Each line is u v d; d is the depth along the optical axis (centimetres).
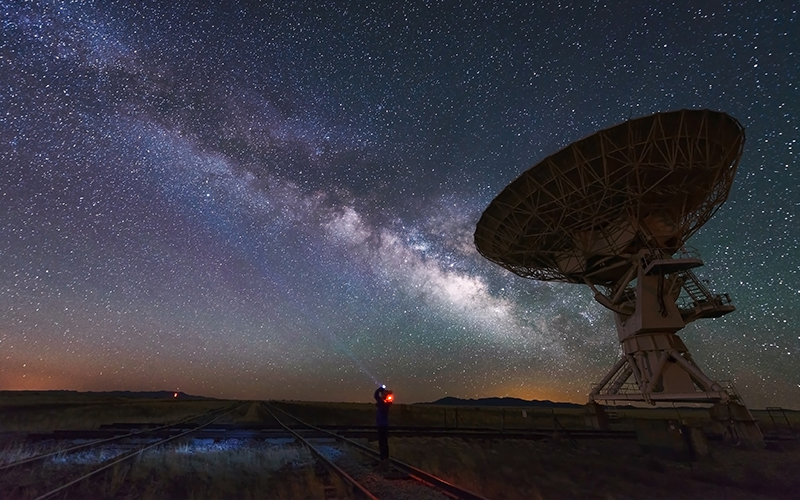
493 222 2880
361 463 1258
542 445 2033
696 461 1622
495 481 1087
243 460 1288
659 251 2431
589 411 2819
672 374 2464
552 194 2542
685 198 2492
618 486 1167
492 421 3703
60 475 1013
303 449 1538
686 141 2272
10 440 1603
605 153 2334
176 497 869
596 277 2777
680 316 2477
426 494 867
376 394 1270
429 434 2216
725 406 2183
